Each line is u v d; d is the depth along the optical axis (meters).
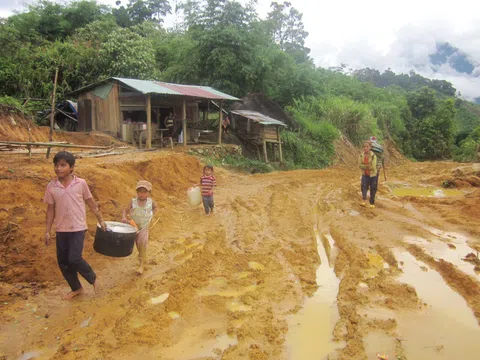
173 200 10.48
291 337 4.36
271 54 27.06
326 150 25.33
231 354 3.97
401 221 9.36
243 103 23.66
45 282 5.61
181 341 4.24
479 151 29.23
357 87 40.94
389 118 37.31
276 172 18.80
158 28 34.47
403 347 4.18
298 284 5.77
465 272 6.11
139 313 4.75
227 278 5.94
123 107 17.80
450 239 7.93
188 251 7.03
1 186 7.01
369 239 7.96
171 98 18.41
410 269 6.39
